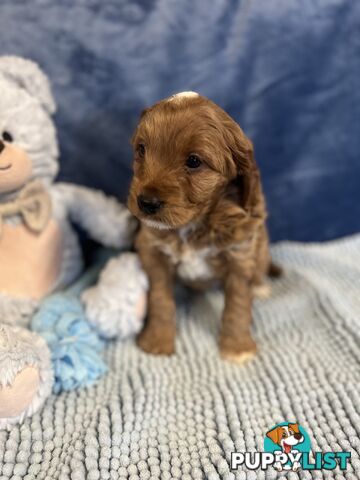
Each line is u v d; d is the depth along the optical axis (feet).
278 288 1.33
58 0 1.18
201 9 1.24
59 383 0.91
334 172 1.44
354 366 0.99
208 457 0.78
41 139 1.02
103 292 1.06
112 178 1.34
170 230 1.02
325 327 1.14
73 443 0.79
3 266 1.02
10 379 0.78
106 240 1.20
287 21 1.27
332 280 1.35
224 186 0.97
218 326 1.19
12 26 1.18
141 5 1.21
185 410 0.89
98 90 1.26
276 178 1.42
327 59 1.32
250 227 1.02
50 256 1.10
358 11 1.30
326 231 1.52
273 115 1.35
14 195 1.01
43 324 0.99
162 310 1.10
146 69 1.26
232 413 0.86
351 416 0.85
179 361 1.05
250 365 1.03
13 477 0.74
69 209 1.18
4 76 0.99
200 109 0.87
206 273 1.12
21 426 0.82
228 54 1.28
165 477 0.74
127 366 1.01
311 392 0.91
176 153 0.87
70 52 1.22
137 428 0.83
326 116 1.38
